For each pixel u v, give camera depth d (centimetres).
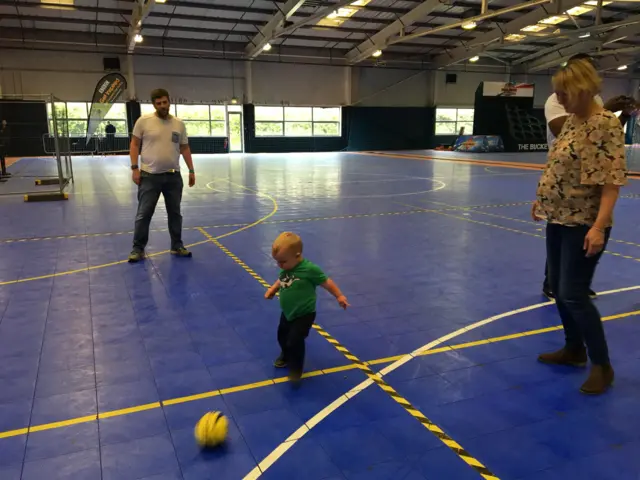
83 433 241
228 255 559
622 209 853
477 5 2241
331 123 2991
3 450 228
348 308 405
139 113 2542
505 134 2755
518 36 2648
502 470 217
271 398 273
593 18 2466
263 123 2834
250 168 1731
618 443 236
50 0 1978
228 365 310
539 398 275
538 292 444
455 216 802
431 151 2923
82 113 2450
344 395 276
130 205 911
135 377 294
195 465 219
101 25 2255
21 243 614
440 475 214
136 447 231
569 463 222
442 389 283
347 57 2892
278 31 2184
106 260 538
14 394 275
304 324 285
